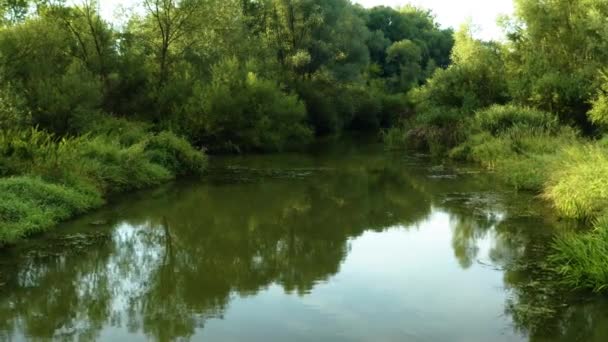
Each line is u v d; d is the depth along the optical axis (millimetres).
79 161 15172
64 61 22781
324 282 8750
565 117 24000
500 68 29719
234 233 12070
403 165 22703
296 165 23062
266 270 9469
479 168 21031
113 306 7918
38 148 14641
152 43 27828
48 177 13719
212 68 28734
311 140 35125
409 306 7699
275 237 11672
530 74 26359
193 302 8031
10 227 10820
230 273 9344
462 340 6633
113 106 24312
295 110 31219
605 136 19359
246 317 7406
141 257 10328
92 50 24406
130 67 24641
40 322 7375
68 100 18703
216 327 7094
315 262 9852
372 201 15383
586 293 8023
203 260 10141
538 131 21422
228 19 30312
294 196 16172
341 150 29406
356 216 13547
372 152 28219
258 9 38312
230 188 17438
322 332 6906
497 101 28688
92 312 7707
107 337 6867
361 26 42406
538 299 7840
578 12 28000
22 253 10289
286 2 37125
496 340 6641
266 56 35375
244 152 27906
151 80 25969
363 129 45375
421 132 28844
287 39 38250
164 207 14469
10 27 20844
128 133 19984
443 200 14820
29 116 16484
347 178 19562
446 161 23719
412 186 17547
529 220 12281
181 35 27766
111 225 12414
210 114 25719
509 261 9562
